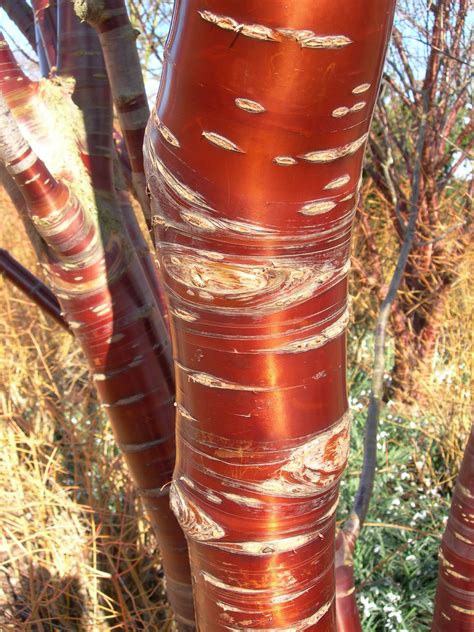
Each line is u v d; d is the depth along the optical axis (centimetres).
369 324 284
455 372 241
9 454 175
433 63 179
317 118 26
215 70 26
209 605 42
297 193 29
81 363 248
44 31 62
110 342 53
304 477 36
